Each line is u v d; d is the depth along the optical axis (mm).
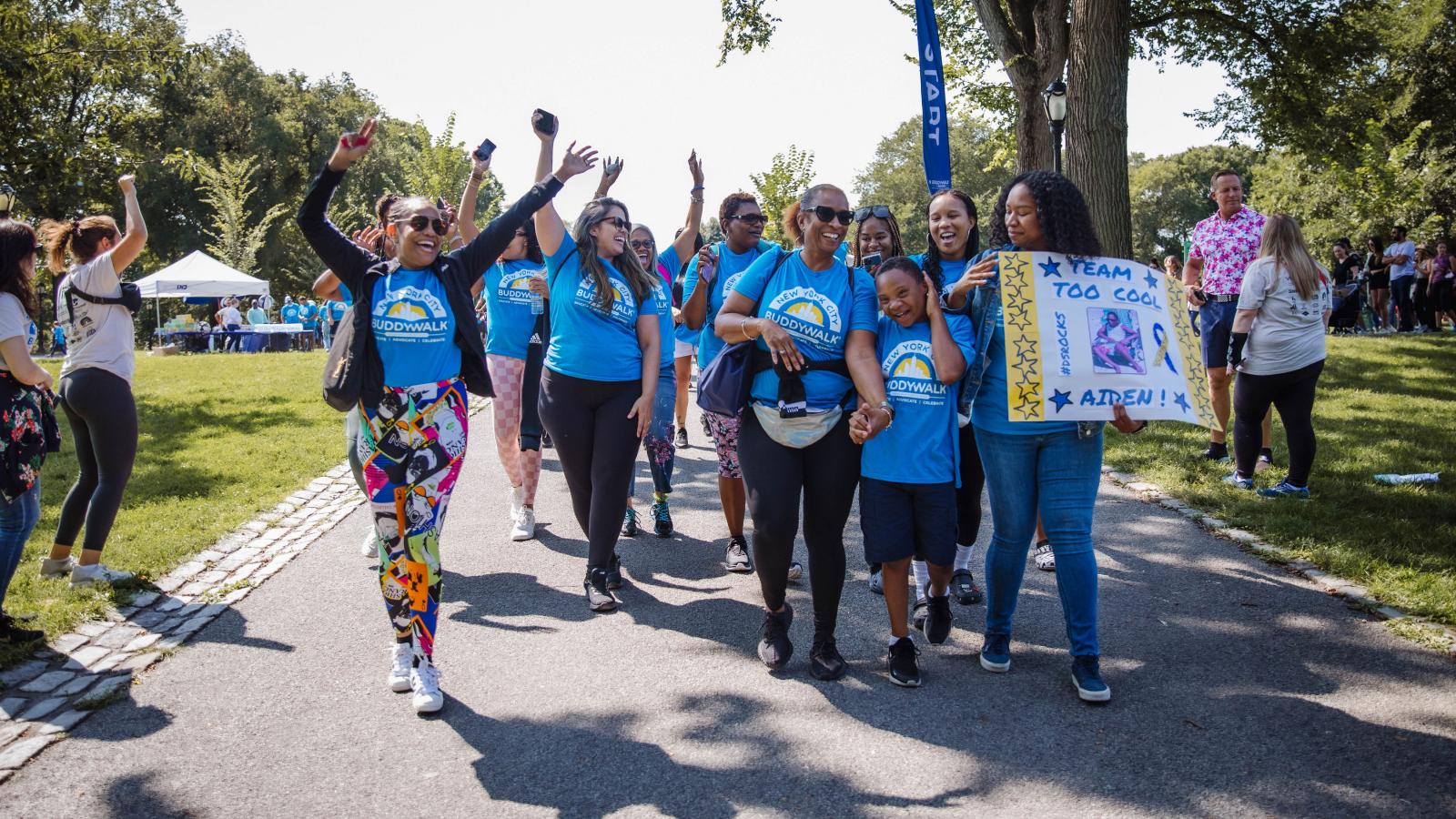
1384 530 5504
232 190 36344
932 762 3240
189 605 4805
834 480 3807
